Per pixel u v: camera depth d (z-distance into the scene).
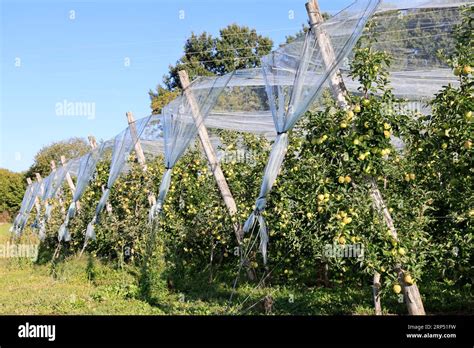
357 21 5.64
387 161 5.67
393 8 5.71
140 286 9.44
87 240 12.23
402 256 5.43
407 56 6.85
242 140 11.10
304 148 6.20
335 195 5.57
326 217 5.78
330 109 6.45
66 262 12.45
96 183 13.68
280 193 7.97
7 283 11.84
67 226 13.61
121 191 11.96
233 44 28.84
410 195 5.92
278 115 6.52
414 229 5.58
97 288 10.17
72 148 37.56
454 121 5.33
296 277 8.83
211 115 9.88
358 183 5.64
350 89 8.19
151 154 12.87
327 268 8.72
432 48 6.61
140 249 10.52
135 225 11.05
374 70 5.69
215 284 9.66
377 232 5.42
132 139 11.42
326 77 5.82
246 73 8.39
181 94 9.16
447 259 5.53
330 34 5.86
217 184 9.79
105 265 12.06
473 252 5.40
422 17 6.00
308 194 7.00
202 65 29.67
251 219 6.68
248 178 10.09
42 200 18.17
